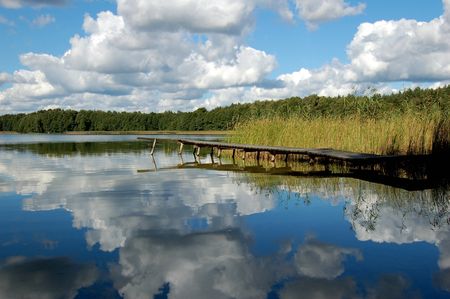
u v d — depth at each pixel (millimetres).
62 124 105812
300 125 22156
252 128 24500
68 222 7859
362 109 19797
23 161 21188
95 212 8648
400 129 16719
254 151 21625
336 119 21109
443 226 7355
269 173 15008
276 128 23047
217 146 22625
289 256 5895
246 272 5340
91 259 5844
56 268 5516
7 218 8234
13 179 13969
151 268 5492
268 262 5684
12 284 5008
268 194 10586
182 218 8062
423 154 14906
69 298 4641
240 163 19609
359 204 9234
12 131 118062
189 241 6594
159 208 8984
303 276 5172
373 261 5672
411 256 5848
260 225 7527
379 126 17906
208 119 89125
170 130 98750
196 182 12852
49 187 12109
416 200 9586
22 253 6121
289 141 21469
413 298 4547
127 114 106625
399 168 15633
